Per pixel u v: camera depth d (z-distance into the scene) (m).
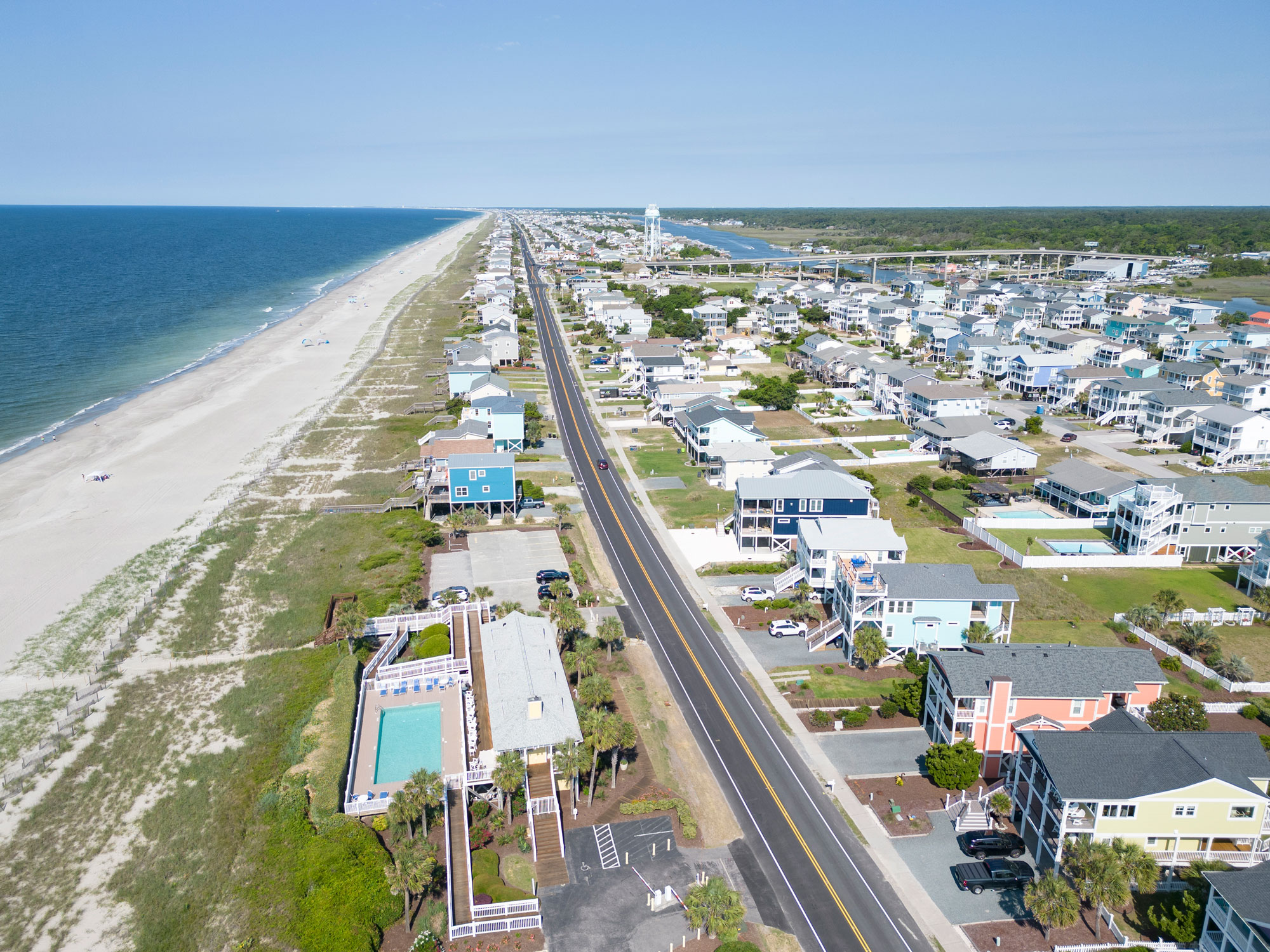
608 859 54.31
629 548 104.69
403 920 49.72
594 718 58.94
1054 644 79.19
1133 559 100.31
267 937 48.06
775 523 102.81
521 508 116.38
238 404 168.25
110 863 54.09
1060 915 45.91
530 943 47.75
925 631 78.19
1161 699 63.62
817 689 74.44
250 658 78.62
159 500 117.62
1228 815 49.94
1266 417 133.75
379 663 76.69
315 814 57.84
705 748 66.25
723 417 135.38
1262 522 101.44
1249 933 41.62
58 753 65.06
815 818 58.34
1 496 118.88
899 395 165.62
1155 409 148.62
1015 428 156.25
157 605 88.00
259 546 102.81
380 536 105.69
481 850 54.66
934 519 114.56
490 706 63.00
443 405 164.75
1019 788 57.38
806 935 48.41
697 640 83.00
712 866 53.94
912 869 53.59
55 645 80.44
